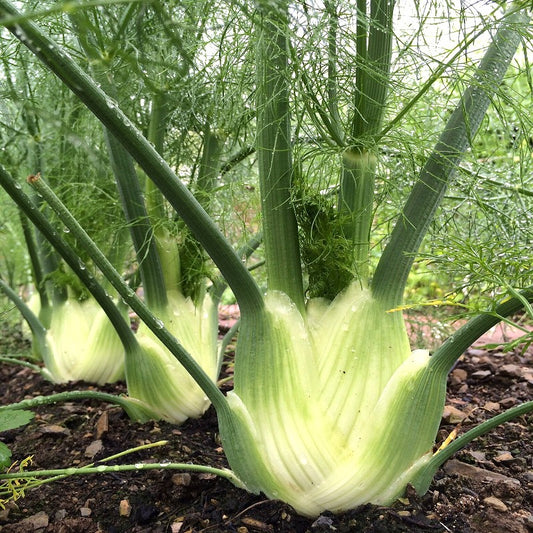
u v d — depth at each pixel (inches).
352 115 13.2
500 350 24.8
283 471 11.4
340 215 12.4
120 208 21.4
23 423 12.5
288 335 11.7
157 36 14.0
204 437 16.0
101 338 21.6
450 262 11.5
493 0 11.1
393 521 10.9
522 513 11.6
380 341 11.8
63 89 19.1
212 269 18.5
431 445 11.5
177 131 19.1
